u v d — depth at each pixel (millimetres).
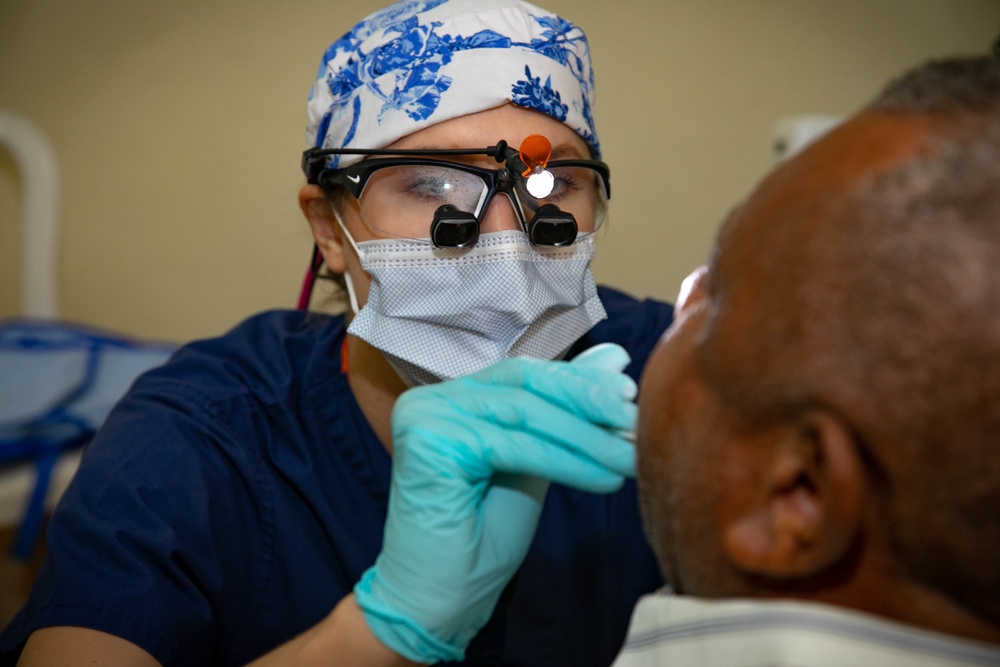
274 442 1239
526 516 884
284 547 1202
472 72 1115
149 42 2787
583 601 1229
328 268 1353
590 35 2596
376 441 1270
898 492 472
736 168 2650
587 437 814
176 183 2855
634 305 1471
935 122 487
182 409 1212
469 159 1127
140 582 1043
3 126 2734
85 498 1102
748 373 514
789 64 2602
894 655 467
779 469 513
